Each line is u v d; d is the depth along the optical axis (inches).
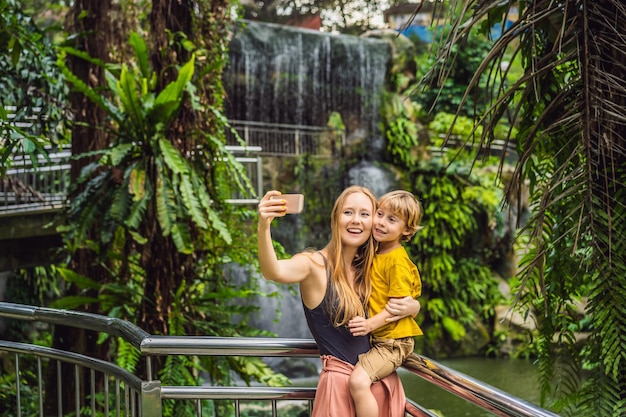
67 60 302.8
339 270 91.2
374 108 692.1
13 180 354.0
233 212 282.7
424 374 89.1
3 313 123.4
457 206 610.5
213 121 271.0
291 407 354.6
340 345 91.4
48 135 290.8
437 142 642.8
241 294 261.6
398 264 91.1
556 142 121.9
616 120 106.9
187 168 239.6
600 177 109.1
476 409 423.8
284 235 624.7
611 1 103.1
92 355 288.2
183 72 236.4
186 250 235.9
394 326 90.6
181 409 244.7
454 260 622.8
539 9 110.7
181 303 257.0
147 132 247.3
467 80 674.2
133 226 234.1
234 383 281.4
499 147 638.5
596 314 110.4
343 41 697.6
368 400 88.4
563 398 123.8
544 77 121.3
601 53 104.7
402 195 92.2
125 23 303.4
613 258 107.6
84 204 246.2
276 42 671.1
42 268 475.2
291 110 685.3
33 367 412.8
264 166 628.4
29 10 491.5
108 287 252.8
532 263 105.3
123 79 238.4
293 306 550.0
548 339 127.6
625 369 114.3
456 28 97.0
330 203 659.4
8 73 267.9
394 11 869.2
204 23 272.2
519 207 116.4
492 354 592.4
